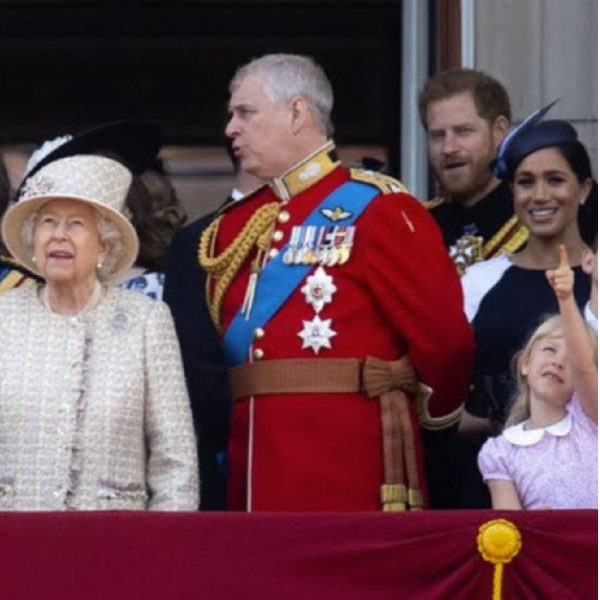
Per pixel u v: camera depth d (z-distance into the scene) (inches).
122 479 1077.8
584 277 1203.2
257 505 1114.1
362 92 1569.9
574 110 1363.2
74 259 1088.8
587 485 1107.3
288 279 1130.0
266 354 1124.5
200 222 1181.7
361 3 1569.9
